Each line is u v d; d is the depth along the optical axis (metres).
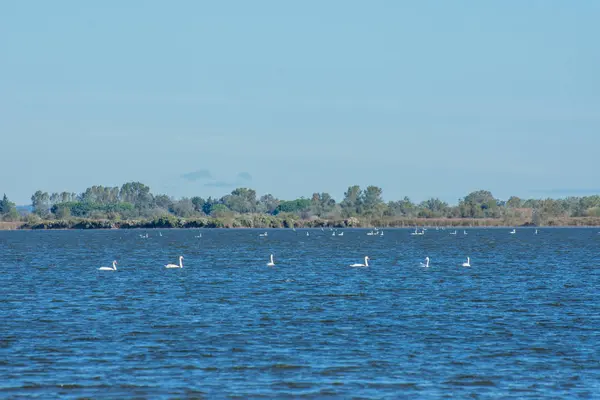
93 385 105.44
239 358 119.19
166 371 112.06
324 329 141.12
